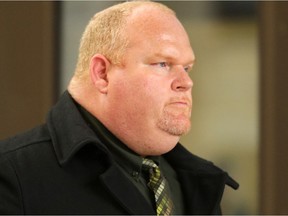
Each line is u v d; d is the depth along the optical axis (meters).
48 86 6.68
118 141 3.75
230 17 7.06
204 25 7.09
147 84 3.57
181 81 3.63
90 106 3.76
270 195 6.96
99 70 3.70
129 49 3.59
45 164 3.55
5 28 6.69
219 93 7.10
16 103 6.66
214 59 7.09
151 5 3.74
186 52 3.67
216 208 4.38
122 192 3.56
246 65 7.04
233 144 7.08
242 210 7.04
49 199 3.44
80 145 3.49
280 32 6.93
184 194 4.29
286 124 6.96
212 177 4.30
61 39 6.78
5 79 6.67
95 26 3.76
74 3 6.76
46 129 3.86
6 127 6.63
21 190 3.39
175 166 4.36
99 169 3.62
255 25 7.00
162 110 3.61
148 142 3.67
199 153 7.10
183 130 3.66
